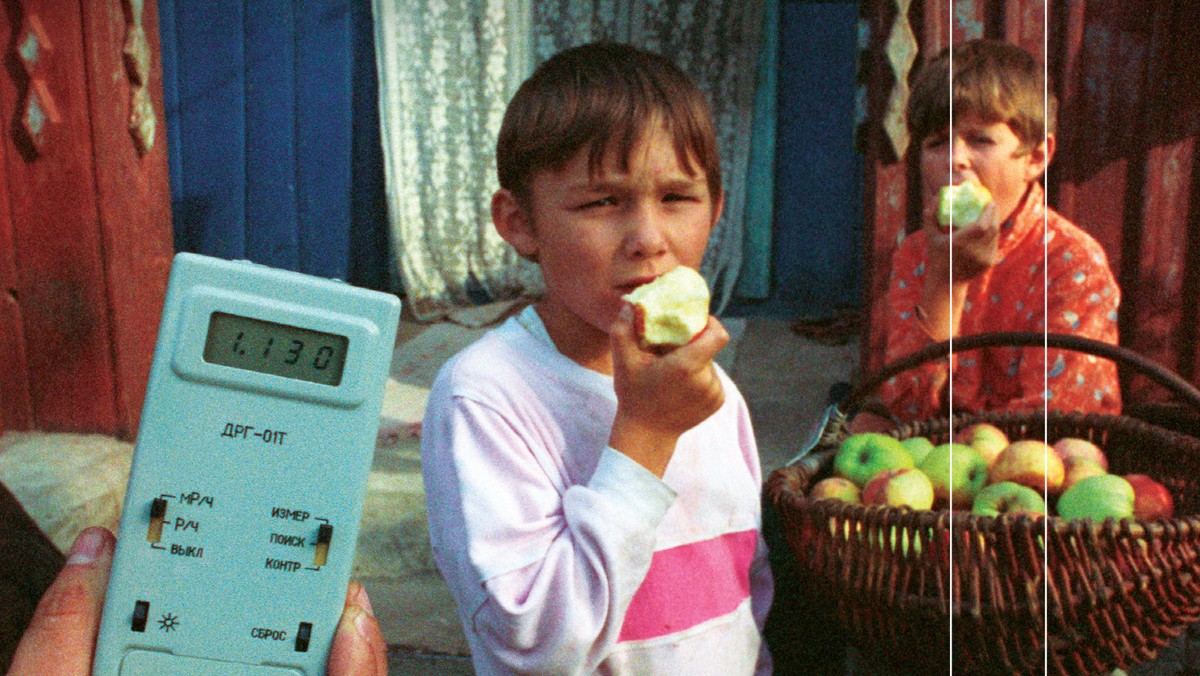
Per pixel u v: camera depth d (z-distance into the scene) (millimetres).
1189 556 1465
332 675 773
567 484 1154
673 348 1017
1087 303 2262
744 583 1333
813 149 5371
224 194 5734
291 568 780
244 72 5582
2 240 3217
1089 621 1476
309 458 780
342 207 5715
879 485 1776
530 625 1007
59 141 3166
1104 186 3027
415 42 5363
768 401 3725
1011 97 2146
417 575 2744
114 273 3230
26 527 958
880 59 2896
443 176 5508
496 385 1149
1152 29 2906
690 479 1250
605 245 1048
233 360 763
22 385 3314
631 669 1193
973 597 1482
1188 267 3018
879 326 3045
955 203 2145
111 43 3189
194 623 764
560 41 5297
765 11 5188
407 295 5820
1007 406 2311
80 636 746
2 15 3104
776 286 5555
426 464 1179
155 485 756
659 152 1033
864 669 1827
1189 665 1949
